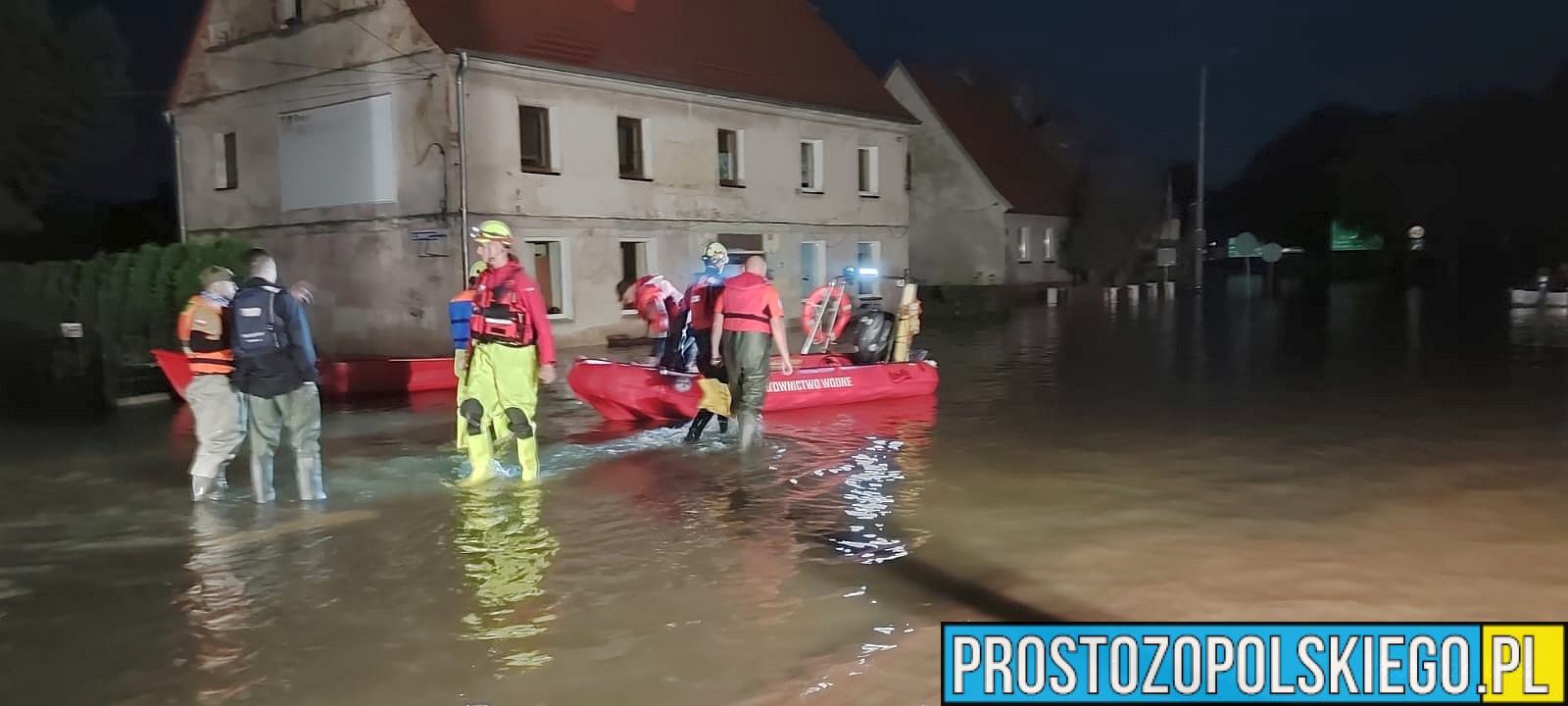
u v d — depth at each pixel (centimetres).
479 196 1891
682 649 471
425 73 1883
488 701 420
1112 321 2522
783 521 684
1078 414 1112
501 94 1916
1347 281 4656
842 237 2794
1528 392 1233
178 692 435
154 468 881
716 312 931
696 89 2258
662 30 2378
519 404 789
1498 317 2452
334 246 2075
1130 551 607
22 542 647
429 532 662
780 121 2555
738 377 918
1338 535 632
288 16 2112
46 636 495
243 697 429
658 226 2222
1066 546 619
